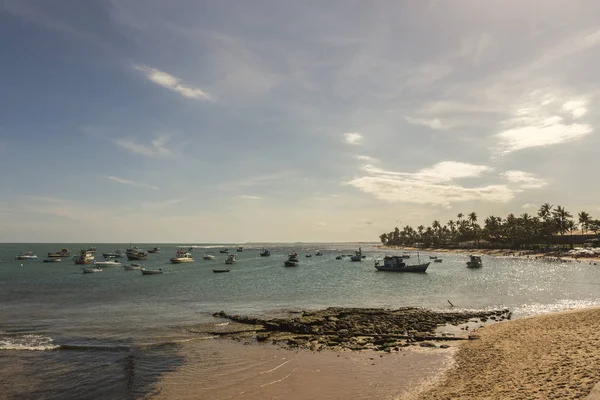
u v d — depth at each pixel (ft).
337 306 141.49
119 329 102.99
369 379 62.54
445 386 56.54
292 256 431.84
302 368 69.10
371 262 473.67
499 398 47.06
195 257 620.49
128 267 360.48
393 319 109.60
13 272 329.31
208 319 115.85
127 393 59.11
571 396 43.37
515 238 616.39
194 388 60.64
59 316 123.34
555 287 196.34
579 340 72.08
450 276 266.77
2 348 84.33
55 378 65.82
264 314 124.88
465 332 94.43
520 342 77.51
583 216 524.52
